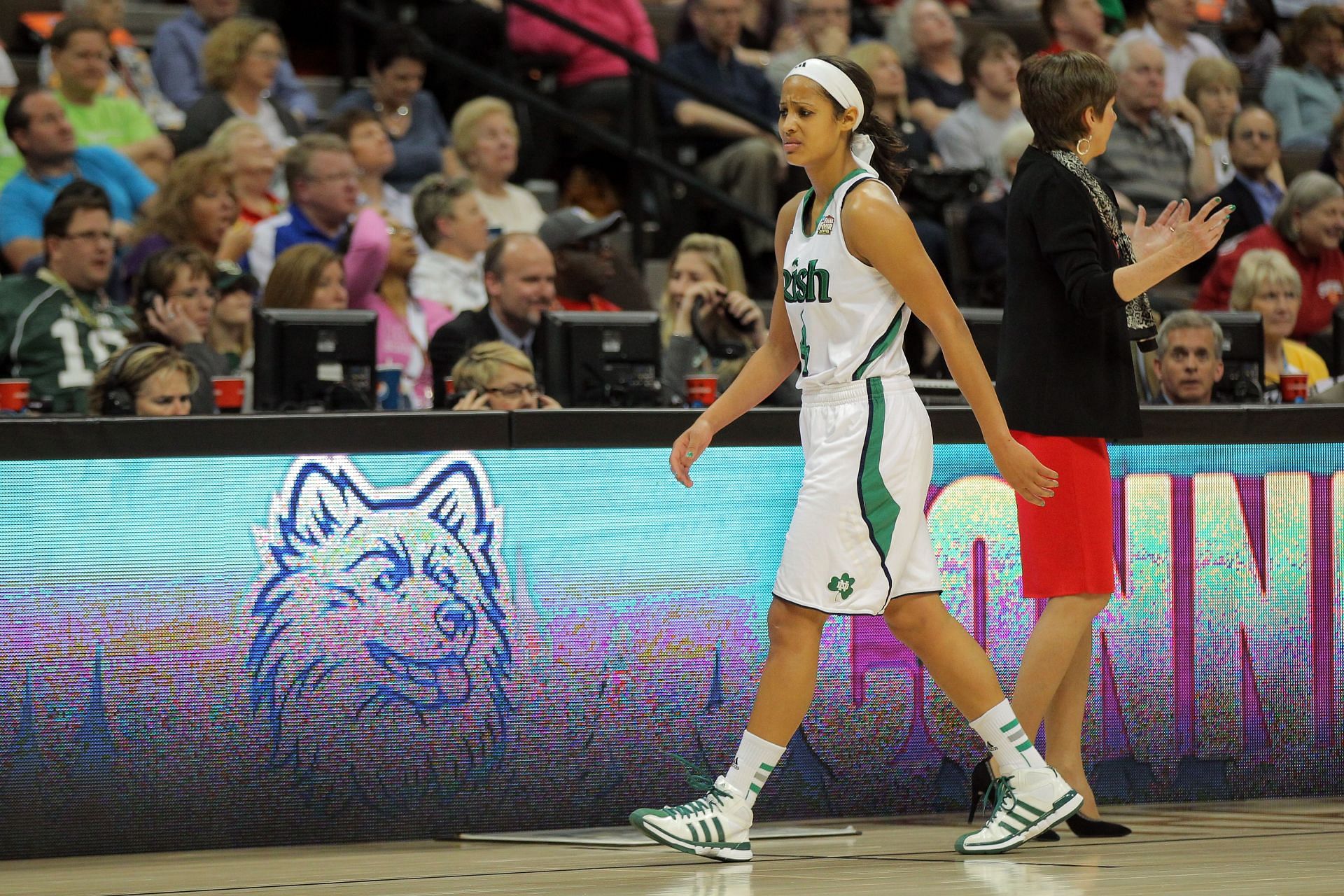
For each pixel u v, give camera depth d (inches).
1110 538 511.2
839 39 1193.4
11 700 487.5
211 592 502.6
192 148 1014.4
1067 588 503.8
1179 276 1064.8
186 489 500.7
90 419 492.4
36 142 932.6
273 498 507.5
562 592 531.5
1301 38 1279.5
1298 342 963.3
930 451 461.4
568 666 531.8
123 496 496.1
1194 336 698.2
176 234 871.7
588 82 1187.3
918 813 564.1
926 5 1211.2
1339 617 602.9
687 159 1167.0
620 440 536.1
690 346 766.5
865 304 452.1
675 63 1176.8
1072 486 504.4
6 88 1037.8
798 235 469.7
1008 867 435.8
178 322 719.1
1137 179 1082.7
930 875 422.3
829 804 555.8
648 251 1171.9
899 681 562.6
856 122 460.1
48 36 1130.0
